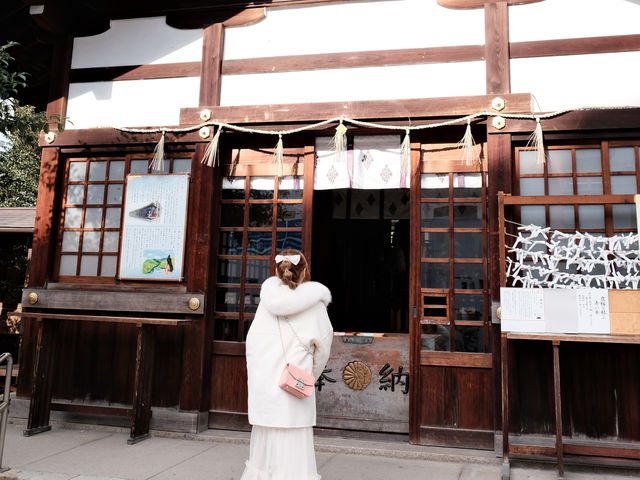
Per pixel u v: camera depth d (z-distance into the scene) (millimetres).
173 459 3426
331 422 4109
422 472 3234
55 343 4387
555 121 3658
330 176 4172
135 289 4277
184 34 4527
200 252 4180
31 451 3557
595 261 3312
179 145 4398
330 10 4270
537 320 3141
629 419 3332
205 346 4102
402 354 4098
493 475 3164
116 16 4676
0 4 4633
